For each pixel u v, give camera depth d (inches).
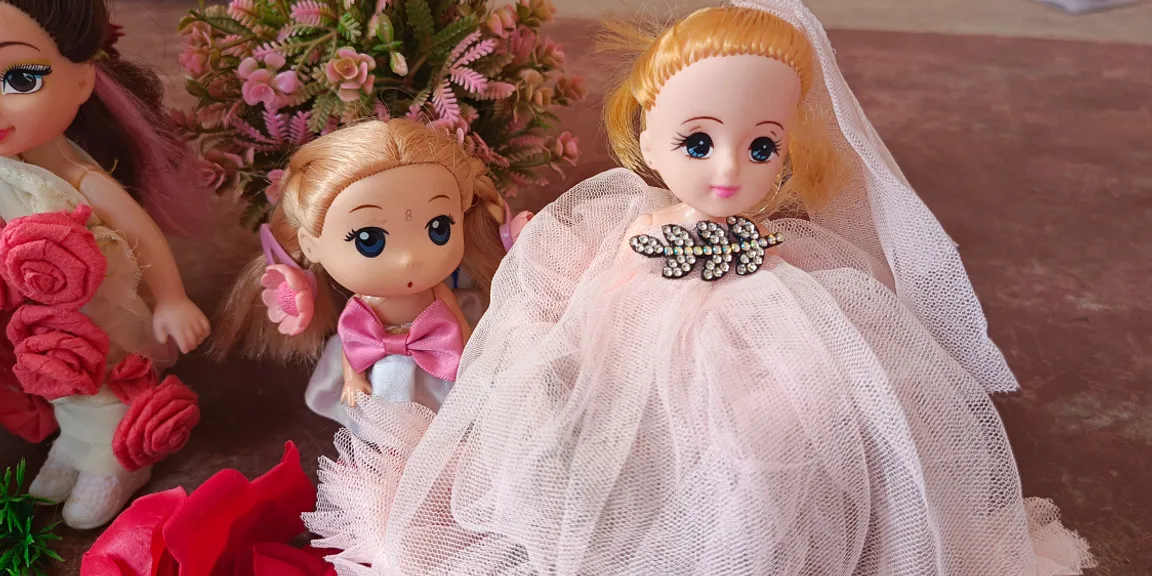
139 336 10.5
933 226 9.0
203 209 12.8
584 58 18.1
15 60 9.1
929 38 21.6
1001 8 23.9
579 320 8.5
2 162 9.6
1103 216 14.4
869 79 19.1
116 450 9.4
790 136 9.2
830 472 7.9
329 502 9.1
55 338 9.2
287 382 11.4
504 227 10.7
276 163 11.3
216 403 11.1
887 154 9.1
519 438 8.2
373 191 9.1
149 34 17.6
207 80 11.1
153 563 7.9
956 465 8.4
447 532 8.5
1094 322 12.2
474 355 9.3
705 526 7.8
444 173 9.5
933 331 9.4
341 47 10.4
